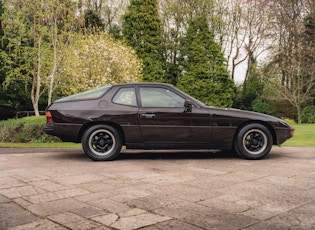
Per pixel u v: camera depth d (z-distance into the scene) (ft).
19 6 44.32
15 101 69.51
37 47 49.03
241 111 19.21
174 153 21.86
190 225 8.24
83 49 55.77
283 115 80.28
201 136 18.71
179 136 18.66
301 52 73.26
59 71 51.19
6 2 44.34
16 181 13.08
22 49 50.24
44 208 9.60
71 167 16.34
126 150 23.49
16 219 8.71
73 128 18.45
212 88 91.35
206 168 16.07
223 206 9.78
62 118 18.49
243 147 18.79
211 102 91.04
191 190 11.64
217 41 99.40
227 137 18.83
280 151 22.68
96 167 16.34
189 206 9.77
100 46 59.00
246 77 100.32
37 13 42.42
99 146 18.63
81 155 20.89
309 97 73.67
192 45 93.09
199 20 95.09
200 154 21.38
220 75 92.07
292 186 12.27
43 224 8.34
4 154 21.25
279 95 73.61
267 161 18.33
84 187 12.09
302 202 10.21
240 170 15.51
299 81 72.54
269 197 10.77
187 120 18.61
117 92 19.12
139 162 18.03
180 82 93.76
